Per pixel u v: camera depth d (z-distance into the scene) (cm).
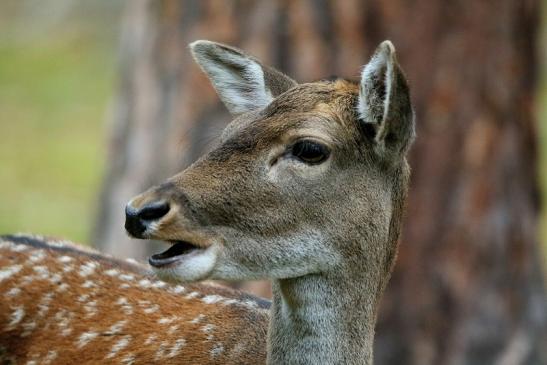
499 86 1347
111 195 1397
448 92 1326
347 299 784
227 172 754
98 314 898
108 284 915
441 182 1329
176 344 870
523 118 1381
